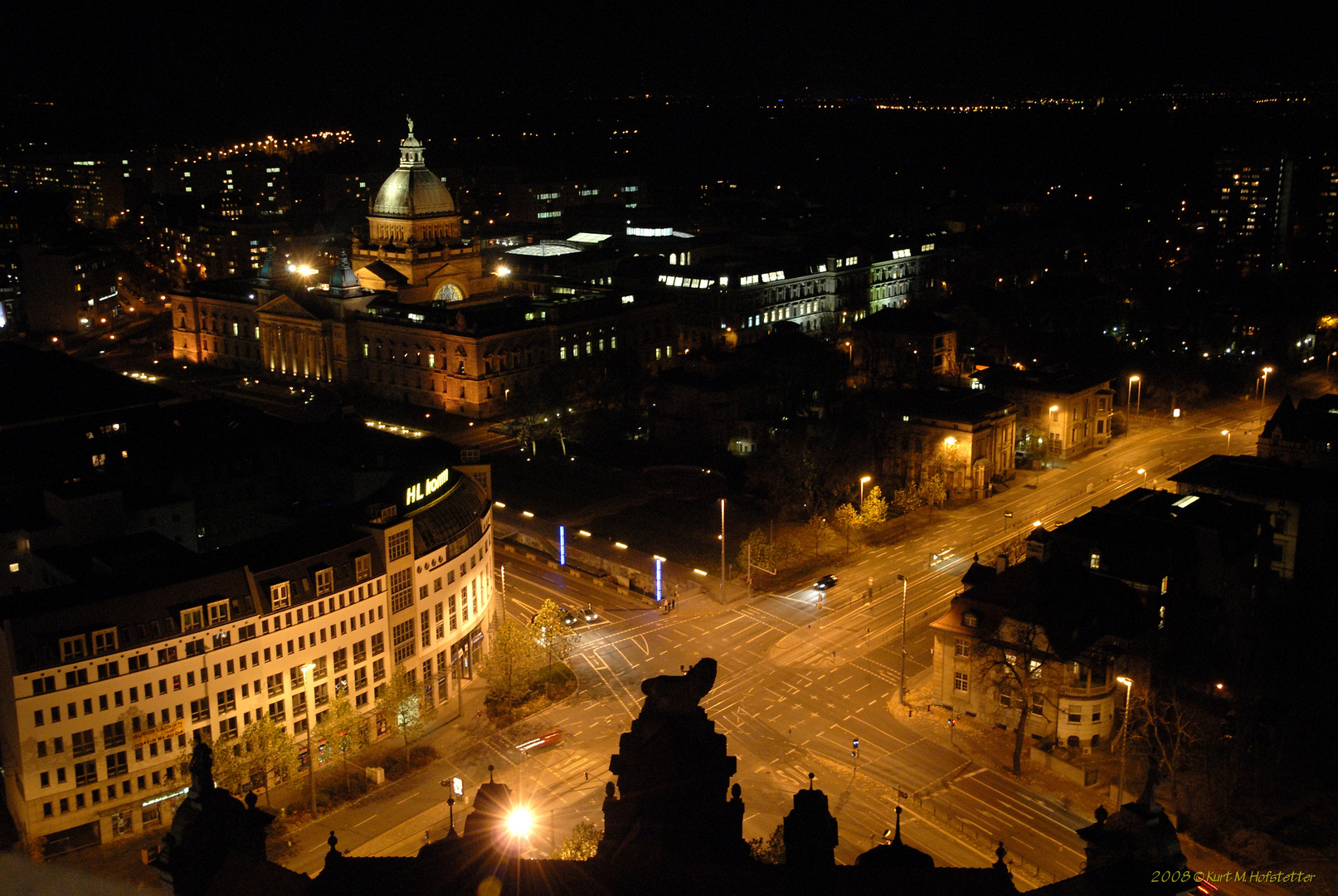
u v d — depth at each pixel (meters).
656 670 158.75
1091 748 135.25
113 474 180.25
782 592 183.75
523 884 48.84
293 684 135.12
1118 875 54.38
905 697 150.25
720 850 53.22
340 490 165.88
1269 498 177.88
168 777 125.19
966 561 194.62
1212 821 118.50
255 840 57.91
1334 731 136.88
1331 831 117.81
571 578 190.75
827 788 129.12
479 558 163.75
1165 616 146.25
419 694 146.62
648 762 53.44
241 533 181.75
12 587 149.62
